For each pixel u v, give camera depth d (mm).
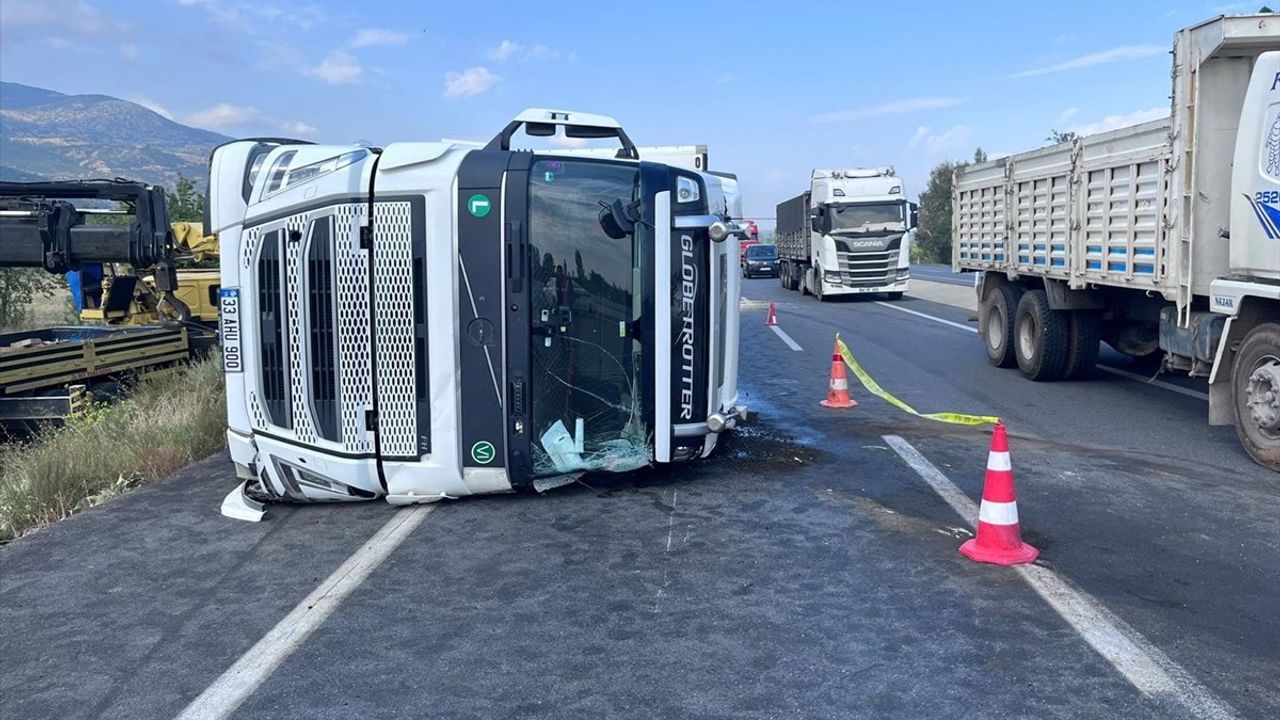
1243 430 7453
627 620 4480
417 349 6148
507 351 6137
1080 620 4344
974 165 13766
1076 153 10070
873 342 16453
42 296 27344
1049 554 5258
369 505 6492
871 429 8719
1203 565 5078
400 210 6047
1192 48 7785
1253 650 4043
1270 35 7355
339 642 4355
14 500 6973
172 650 4344
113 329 12867
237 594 5000
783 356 14711
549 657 4121
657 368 6289
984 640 4152
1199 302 8422
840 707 3619
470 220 6047
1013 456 7574
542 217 6160
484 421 6215
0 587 5211
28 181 9484
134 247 9469
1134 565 5082
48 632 4598
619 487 6715
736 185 8016
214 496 6910
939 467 7172
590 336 6297
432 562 5352
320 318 6168
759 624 4387
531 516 6121
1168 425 9000
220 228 6312
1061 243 10602
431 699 3791
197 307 14625
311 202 6082
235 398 6457
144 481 7520
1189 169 7934
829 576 4961
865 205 27297
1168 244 8281
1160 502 6262
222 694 3896
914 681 3803
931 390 11281
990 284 13422
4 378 10250
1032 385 11562
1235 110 7855
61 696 3939
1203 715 3500
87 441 8438
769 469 7180
